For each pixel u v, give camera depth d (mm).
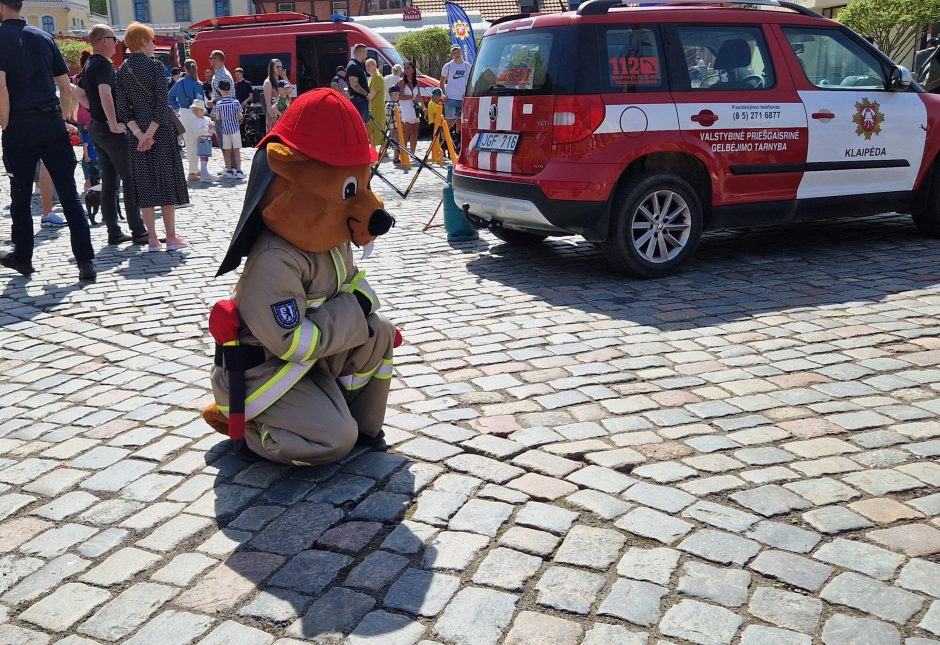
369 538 3066
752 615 2598
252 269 3236
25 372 4965
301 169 3121
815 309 5711
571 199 6422
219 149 20625
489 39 7250
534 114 6598
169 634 2592
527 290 6414
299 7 59938
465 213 7500
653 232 6625
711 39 6785
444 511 3221
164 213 8406
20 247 7227
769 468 3498
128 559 3000
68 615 2701
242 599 2750
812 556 2885
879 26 19141
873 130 7309
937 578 2756
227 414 3490
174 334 5586
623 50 6504
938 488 3318
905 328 5250
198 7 61406
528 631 2553
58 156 6883
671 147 6531
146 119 8039
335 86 17188
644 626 2561
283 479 3512
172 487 3496
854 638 2492
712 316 5621
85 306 6336
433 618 2627
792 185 7047
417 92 15875
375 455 3686
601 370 4660
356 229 3260
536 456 3629
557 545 2980
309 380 3480
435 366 4793
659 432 3867
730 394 4297
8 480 3609
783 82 6980
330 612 2668
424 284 6672
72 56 40250
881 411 4039
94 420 4211
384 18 28844
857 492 3295
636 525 3084
